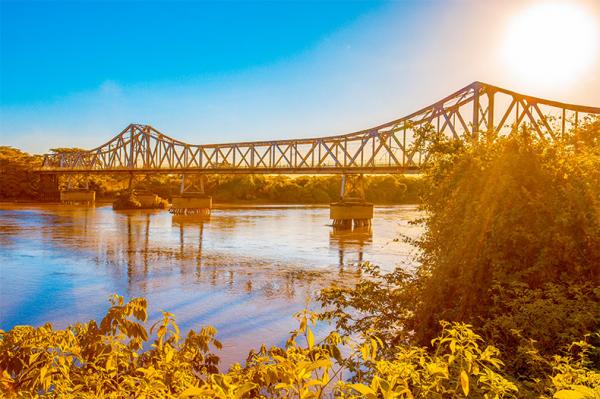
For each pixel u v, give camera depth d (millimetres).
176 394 3885
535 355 6055
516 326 7293
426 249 12375
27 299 28016
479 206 10047
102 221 81375
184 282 33344
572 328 6738
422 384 3912
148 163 137375
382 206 133125
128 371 4703
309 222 83938
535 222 9656
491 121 61000
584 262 9117
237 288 31531
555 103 60656
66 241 54594
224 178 157125
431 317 9789
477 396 4617
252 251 48625
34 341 4363
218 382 2943
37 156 174125
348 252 48000
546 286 8609
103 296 28891
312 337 3924
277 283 33250
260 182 156375
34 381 4008
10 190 142875
